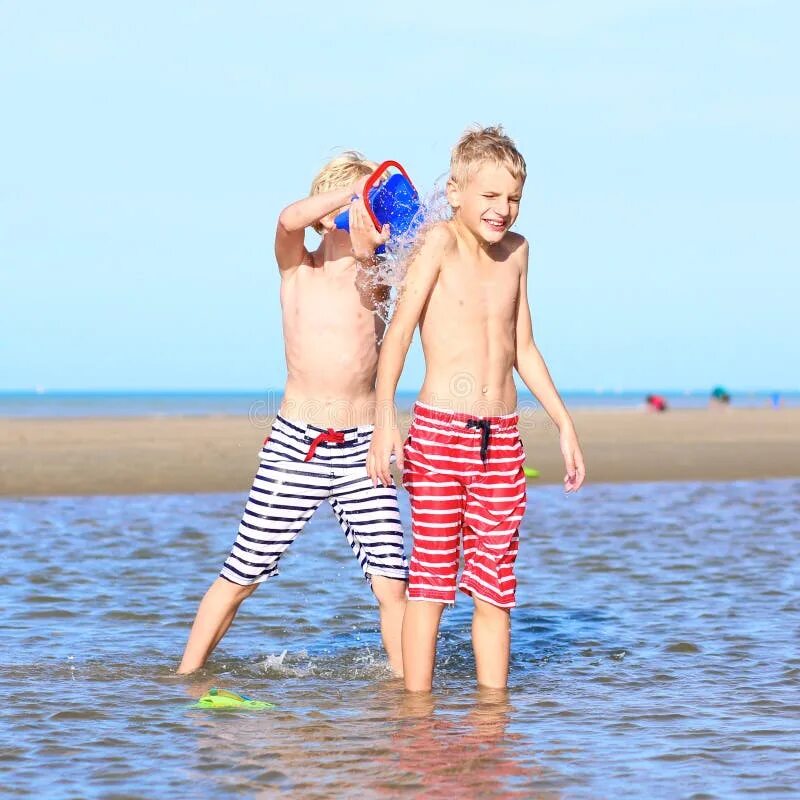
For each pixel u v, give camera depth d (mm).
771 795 7508
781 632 12875
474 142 10195
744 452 39844
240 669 11328
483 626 10484
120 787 7633
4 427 55781
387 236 10500
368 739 8734
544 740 8727
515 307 10688
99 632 12898
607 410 99000
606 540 20219
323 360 11070
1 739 8703
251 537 11164
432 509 10250
